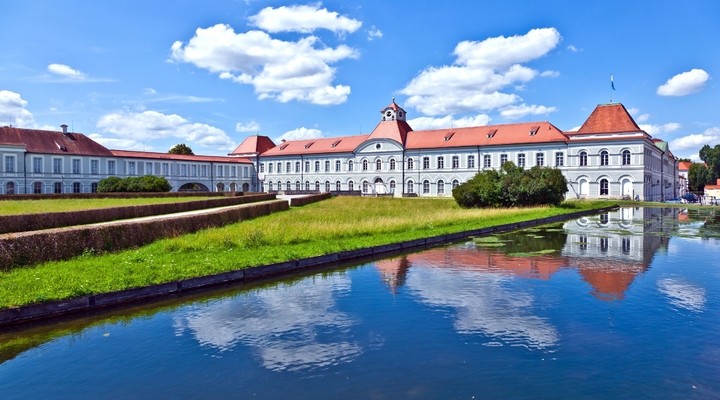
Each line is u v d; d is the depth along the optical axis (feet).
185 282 47.29
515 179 156.97
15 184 233.35
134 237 62.44
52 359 31.09
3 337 34.96
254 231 70.95
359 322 37.58
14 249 48.11
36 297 39.04
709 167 459.73
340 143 314.76
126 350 32.40
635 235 93.56
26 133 246.27
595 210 163.53
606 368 28.66
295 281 52.16
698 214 156.15
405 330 35.63
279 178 334.03
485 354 30.91
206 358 30.89
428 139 280.31
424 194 277.44
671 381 26.94
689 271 56.18
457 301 43.29
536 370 28.45
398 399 25.18
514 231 101.60
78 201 152.87
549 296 44.70
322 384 27.02
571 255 68.33
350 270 58.13
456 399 25.16
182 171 302.66
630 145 219.41
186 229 73.26
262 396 25.72
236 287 49.37
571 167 233.35
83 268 48.44
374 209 140.05
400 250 74.02
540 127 250.78
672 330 34.99
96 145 270.67
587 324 36.50
